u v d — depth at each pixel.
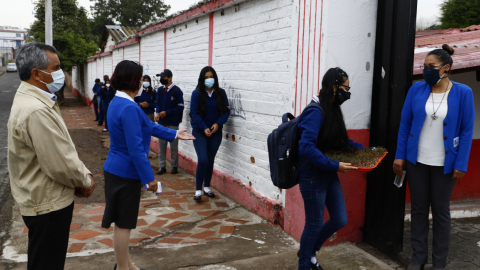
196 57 6.39
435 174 2.97
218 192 5.59
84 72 23.30
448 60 2.83
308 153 2.60
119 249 2.75
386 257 3.48
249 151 4.85
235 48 5.09
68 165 2.11
